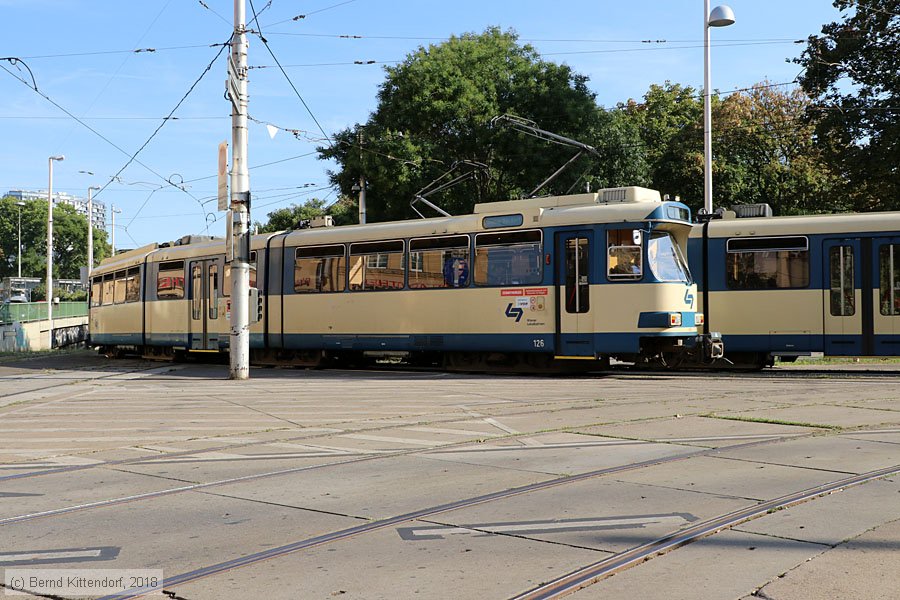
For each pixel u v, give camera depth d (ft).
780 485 25.96
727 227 68.44
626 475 27.78
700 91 169.07
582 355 62.49
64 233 412.98
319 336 76.02
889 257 63.31
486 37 126.31
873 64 101.76
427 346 69.51
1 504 25.41
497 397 50.75
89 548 20.56
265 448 34.76
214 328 86.48
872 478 26.71
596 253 62.18
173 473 29.81
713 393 50.16
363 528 21.86
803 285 65.67
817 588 16.72
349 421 42.19
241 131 67.21
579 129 118.52
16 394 60.49
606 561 18.66
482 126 116.26
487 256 66.74
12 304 170.81
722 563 18.45
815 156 124.06
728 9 89.10
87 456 33.83
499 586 17.22
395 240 71.87
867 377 59.36
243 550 20.17
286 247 78.84
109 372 79.71
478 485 26.73
